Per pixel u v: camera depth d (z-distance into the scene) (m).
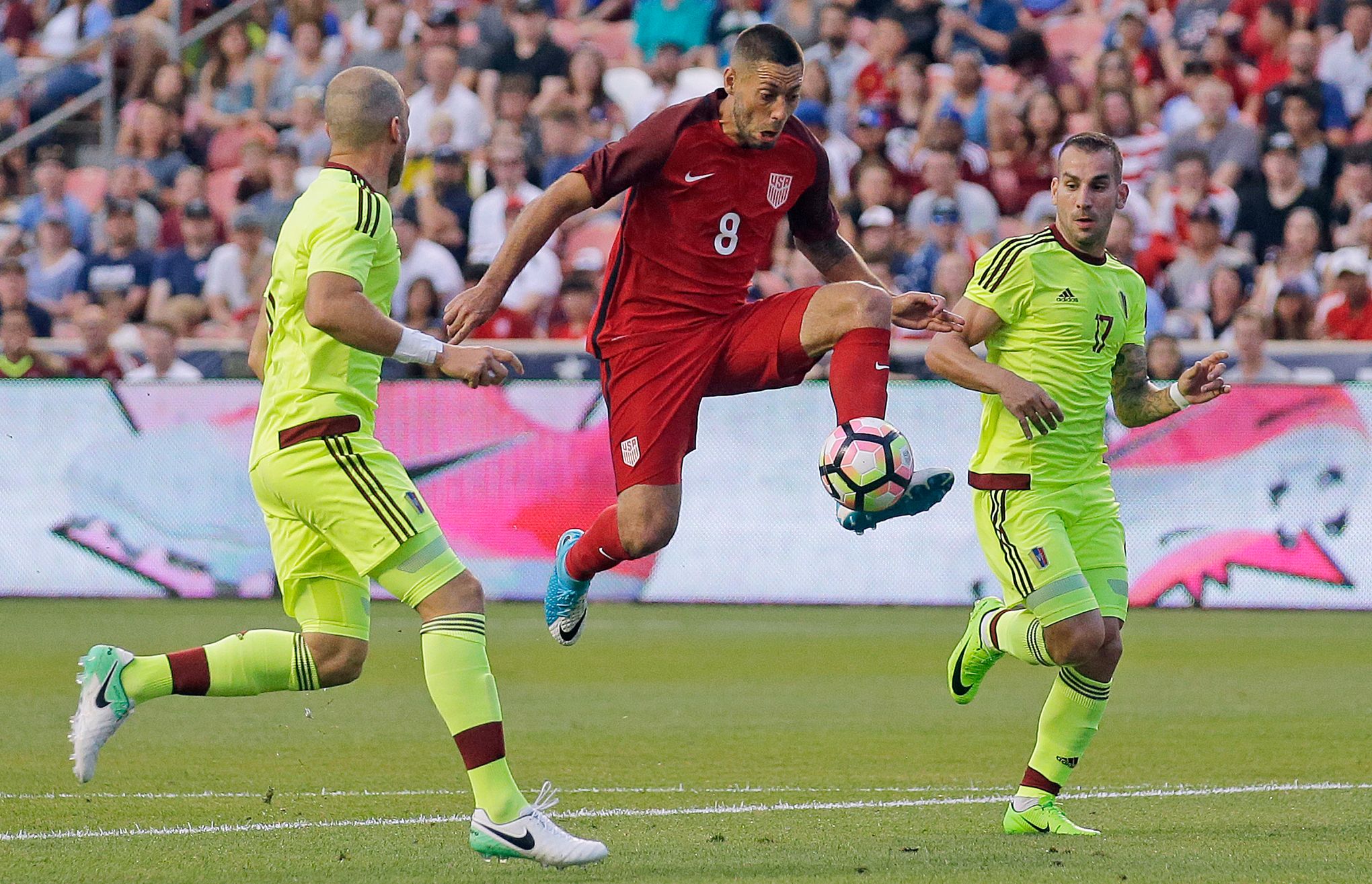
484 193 57.91
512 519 46.22
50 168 61.31
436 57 60.66
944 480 17.83
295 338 16.16
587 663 35.31
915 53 62.34
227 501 46.16
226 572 46.12
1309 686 31.55
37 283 58.00
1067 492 19.02
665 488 19.12
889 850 16.77
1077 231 19.17
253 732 26.28
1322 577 44.66
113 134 65.62
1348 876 15.20
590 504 46.00
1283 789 21.16
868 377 17.88
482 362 15.68
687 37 64.94
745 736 25.97
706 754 24.20
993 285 19.19
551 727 26.91
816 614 44.62
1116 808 19.78
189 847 17.08
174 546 46.25
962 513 45.56
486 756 15.62
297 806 19.83
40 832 18.06
